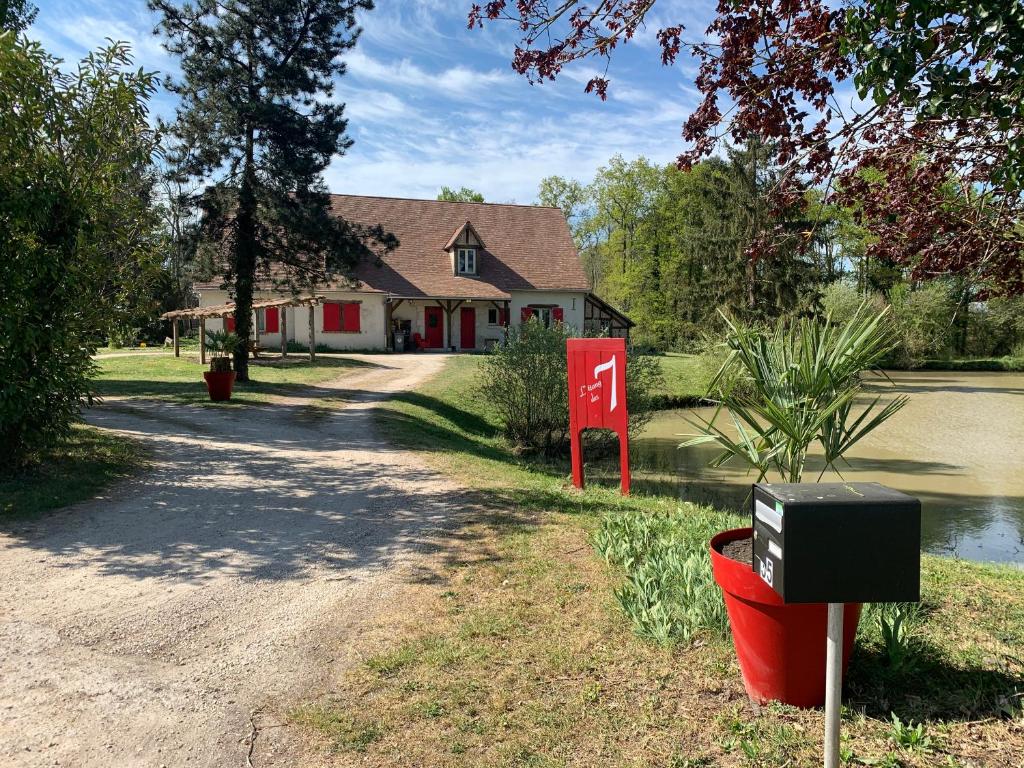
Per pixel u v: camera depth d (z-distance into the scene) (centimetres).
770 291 3033
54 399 830
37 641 440
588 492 958
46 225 784
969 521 1131
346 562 603
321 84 1822
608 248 5622
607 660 405
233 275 1886
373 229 1920
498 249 3956
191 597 520
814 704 341
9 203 733
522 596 514
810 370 386
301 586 546
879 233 492
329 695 379
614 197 5484
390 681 392
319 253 1886
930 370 4466
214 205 1758
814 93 439
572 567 579
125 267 915
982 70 353
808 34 422
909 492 1334
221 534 679
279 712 362
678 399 2433
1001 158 421
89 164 839
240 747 331
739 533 401
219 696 378
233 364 2005
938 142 435
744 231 3050
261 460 1039
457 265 3716
